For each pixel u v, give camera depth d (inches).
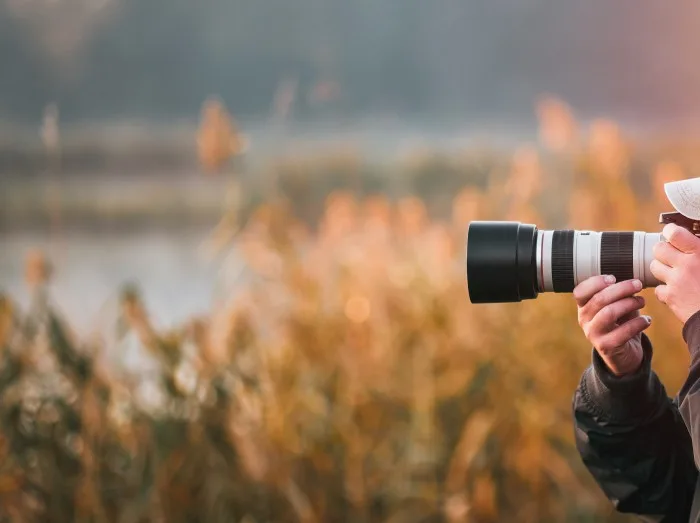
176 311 414.6
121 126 2513.5
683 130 1072.8
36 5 2484.0
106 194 1267.2
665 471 130.7
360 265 280.8
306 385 260.1
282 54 2802.7
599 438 130.7
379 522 253.6
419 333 266.4
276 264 277.7
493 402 258.2
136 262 592.4
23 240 709.3
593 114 2429.9
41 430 248.1
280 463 247.1
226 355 251.6
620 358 124.0
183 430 244.1
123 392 253.6
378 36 2864.2
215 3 2856.8
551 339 265.6
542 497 252.7
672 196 113.1
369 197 308.7
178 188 1226.0
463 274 283.4
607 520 251.6
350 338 267.0
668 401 132.0
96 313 277.3
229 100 2795.3
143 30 2839.6
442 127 2386.8
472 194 304.8
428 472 250.5
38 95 2491.4
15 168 1167.0
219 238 284.8
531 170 292.0
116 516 247.3
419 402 253.3
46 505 244.7
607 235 121.3
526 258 122.1
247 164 289.0
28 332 251.6
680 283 110.8
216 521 240.4
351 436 252.8
